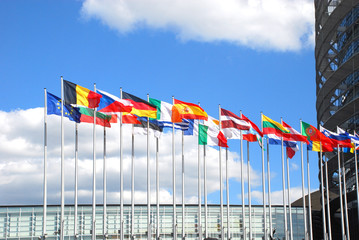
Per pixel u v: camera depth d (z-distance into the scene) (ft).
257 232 303.68
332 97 305.73
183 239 173.68
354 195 279.28
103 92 152.46
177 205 290.15
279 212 311.06
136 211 281.95
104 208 156.35
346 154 278.67
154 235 281.13
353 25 278.67
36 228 263.49
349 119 281.54
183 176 177.47
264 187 197.98
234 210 302.25
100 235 273.33
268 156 201.77
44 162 141.69
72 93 146.30
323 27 303.07
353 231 292.20
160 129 169.68
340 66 281.13
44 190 140.15
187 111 171.63
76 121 150.30
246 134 195.31
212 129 182.19
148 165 166.09
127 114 162.20
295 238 312.29
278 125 203.41
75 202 151.74
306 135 212.02
